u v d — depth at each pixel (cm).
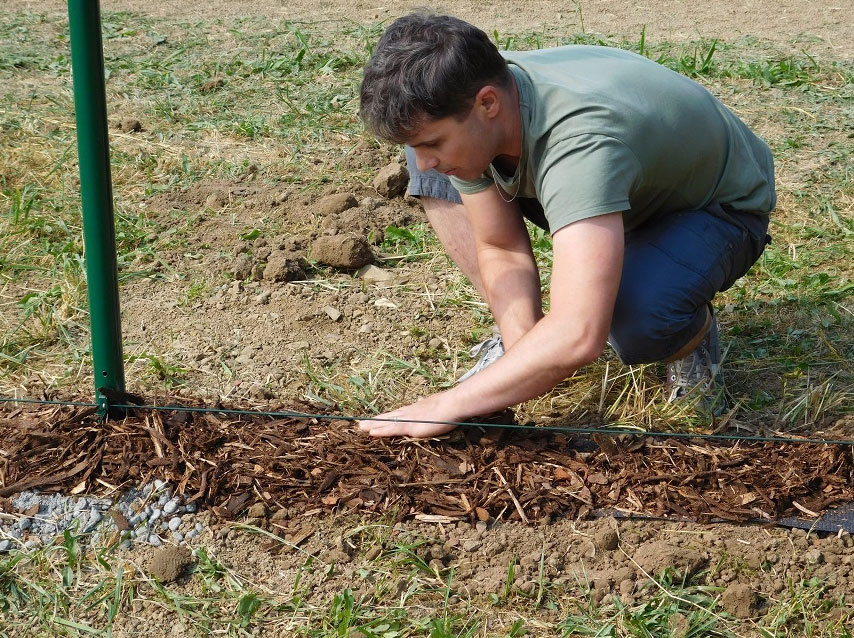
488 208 287
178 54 618
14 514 262
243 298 373
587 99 237
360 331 355
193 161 481
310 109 543
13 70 593
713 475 275
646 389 316
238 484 271
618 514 267
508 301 291
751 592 238
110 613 235
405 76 223
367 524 262
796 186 457
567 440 289
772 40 662
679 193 270
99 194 255
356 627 232
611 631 232
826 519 264
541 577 246
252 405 306
